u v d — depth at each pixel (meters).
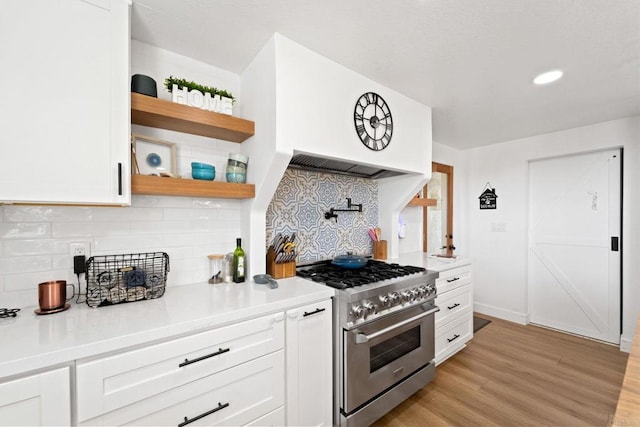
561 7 1.23
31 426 0.82
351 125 1.81
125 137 1.18
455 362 2.44
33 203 1.06
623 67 1.73
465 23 1.36
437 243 3.59
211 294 1.44
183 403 1.07
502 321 3.41
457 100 2.26
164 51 1.59
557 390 2.04
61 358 0.85
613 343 2.79
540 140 3.18
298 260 2.15
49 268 1.27
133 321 1.07
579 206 3.01
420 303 1.96
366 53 1.63
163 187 1.34
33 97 1.00
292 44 1.53
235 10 1.29
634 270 2.62
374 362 1.69
